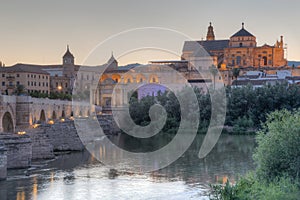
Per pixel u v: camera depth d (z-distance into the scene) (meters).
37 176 76.56
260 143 59.78
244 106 164.25
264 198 48.62
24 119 104.38
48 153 96.25
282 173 56.16
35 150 94.69
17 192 65.69
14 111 102.06
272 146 57.78
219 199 49.12
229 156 100.56
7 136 82.88
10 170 81.31
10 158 82.00
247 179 54.75
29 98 104.56
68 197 63.38
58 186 69.56
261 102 164.00
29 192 65.81
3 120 100.00
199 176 77.56
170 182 72.62
